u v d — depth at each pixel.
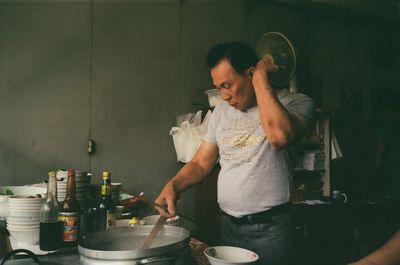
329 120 3.96
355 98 5.22
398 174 4.00
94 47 3.57
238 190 1.78
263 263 1.74
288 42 3.37
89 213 1.74
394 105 5.62
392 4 5.71
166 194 1.68
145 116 3.75
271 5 4.52
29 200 1.54
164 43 3.87
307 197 3.87
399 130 4.08
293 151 1.84
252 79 1.70
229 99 1.78
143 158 3.73
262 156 1.75
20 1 3.32
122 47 3.68
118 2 3.68
